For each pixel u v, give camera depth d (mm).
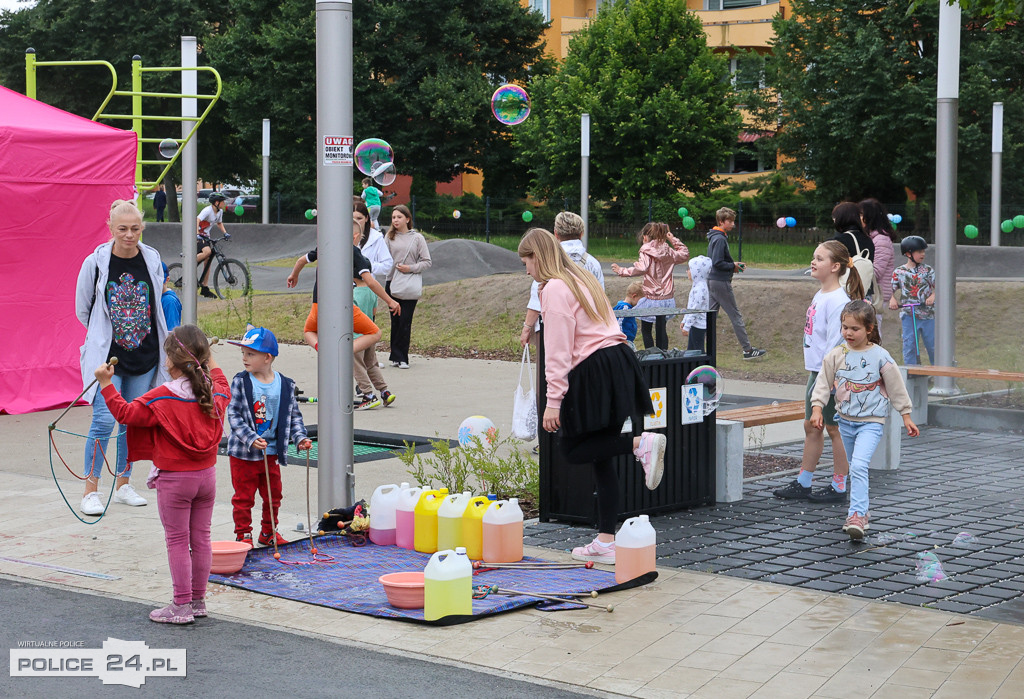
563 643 4805
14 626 5016
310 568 5961
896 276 12648
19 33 44500
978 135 33125
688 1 47844
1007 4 6742
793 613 5219
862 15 36031
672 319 17453
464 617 5086
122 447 7363
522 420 7859
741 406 11344
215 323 17984
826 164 37688
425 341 16609
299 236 29156
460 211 34125
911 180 35031
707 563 6113
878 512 7301
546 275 6008
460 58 41938
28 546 6387
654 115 37656
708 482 7496
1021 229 27031
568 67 40438
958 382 12180
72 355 11305
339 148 6527
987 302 16906
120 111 44656
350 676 4402
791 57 38250
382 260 12508
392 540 6461
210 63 42312
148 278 7395
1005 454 9375
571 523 7004
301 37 40062
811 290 16812
